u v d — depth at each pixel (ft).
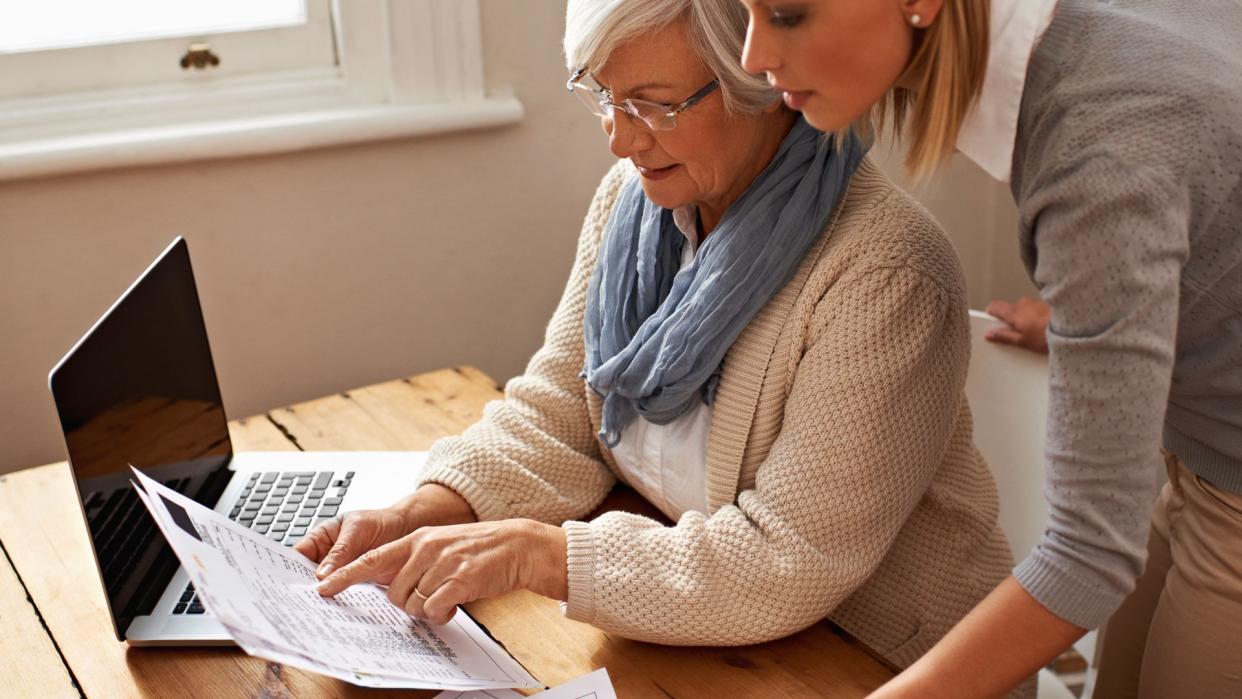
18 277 5.90
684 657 3.44
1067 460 2.62
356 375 6.80
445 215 6.68
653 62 3.40
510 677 3.25
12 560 3.99
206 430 4.21
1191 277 2.83
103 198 5.93
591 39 3.40
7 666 3.42
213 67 6.19
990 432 5.10
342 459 4.42
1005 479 5.07
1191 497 3.56
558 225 7.00
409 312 6.81
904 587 3.96
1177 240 2.50
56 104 5.93
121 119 6.03
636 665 3.40
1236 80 2.59
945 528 3.96
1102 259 2.48
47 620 3.64
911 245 3.51
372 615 3.31
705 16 3.30
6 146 5.73
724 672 3.37
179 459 3.94
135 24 6.07
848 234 3.59
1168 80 2.54
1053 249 2.58
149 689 3.29
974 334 5.09
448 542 3.50
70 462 3.19
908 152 2.83
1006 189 7.49
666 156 3.62
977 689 2.78
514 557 3.48
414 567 3.45
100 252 6.02
